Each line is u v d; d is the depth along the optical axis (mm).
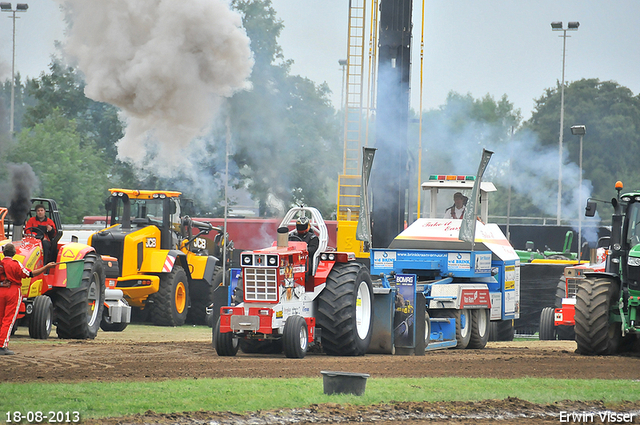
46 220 60375
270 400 29828
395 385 34406
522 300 97312
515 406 30359
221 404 28969
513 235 140500
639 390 35062
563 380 37844
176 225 92125
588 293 52875
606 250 56969
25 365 39688
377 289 52094
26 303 56125
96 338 62188
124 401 29031
